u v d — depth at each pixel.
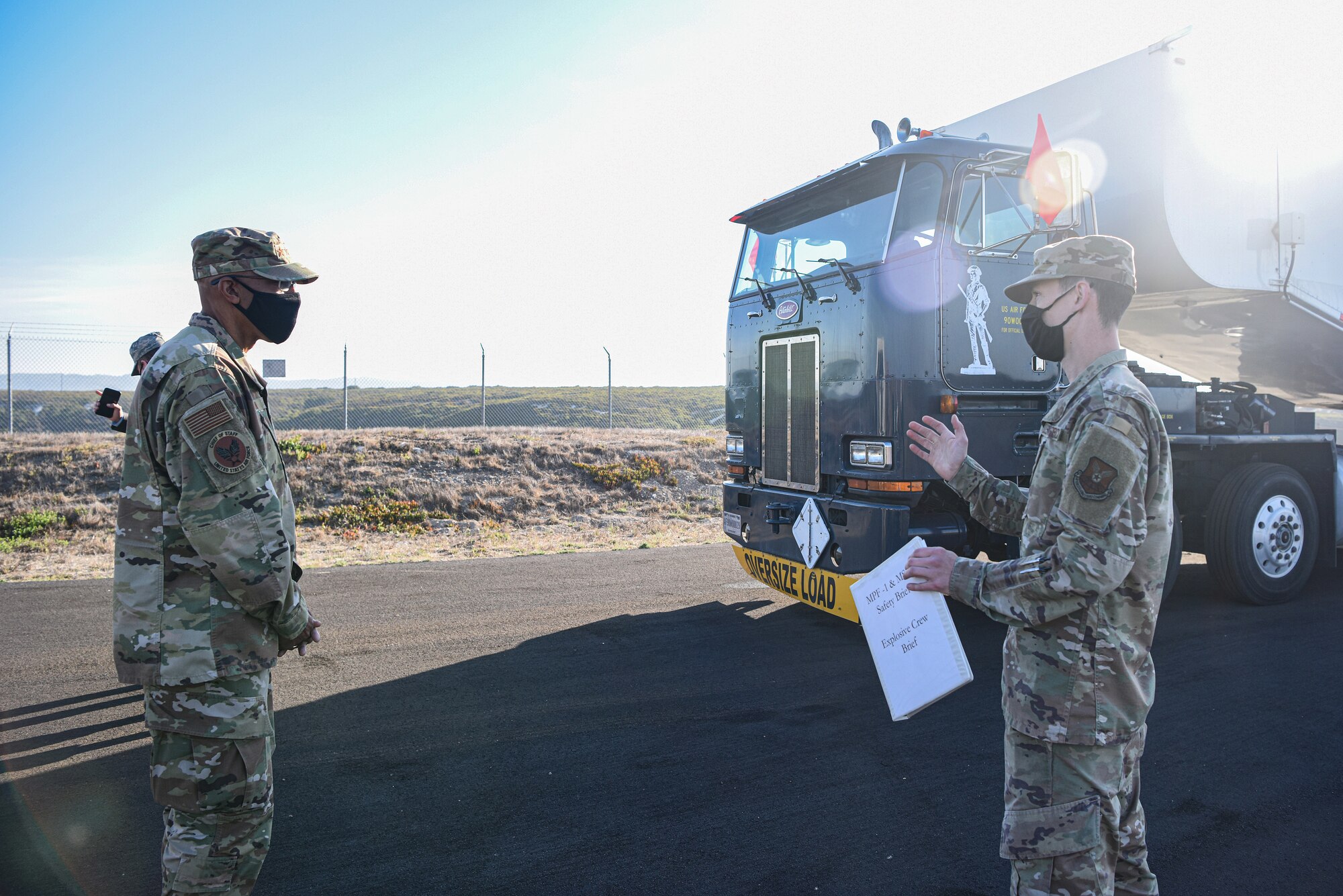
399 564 8.18
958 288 4.63
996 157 4.70
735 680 4.64
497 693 4.40
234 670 1.98
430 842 2.88
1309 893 2.59
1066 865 1.75
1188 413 6.02
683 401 45.84
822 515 5.07
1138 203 6.22
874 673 4.76
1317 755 3.59
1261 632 5.51
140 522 1.96
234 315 2.15
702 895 2.57
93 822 3.00
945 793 3.26
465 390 52.62
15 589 6.77
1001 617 1.79
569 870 2.71
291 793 3.24
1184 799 3.20
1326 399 7.84
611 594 6.78
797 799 3.21
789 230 5.69
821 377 5.17
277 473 2.18
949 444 2.36
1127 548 1.68
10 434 14.96
